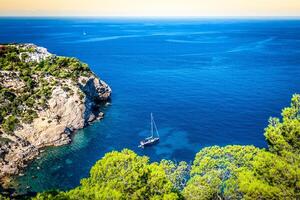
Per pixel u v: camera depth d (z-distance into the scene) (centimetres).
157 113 10556
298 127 2762
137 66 18588
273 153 2933
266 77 15175
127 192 2711
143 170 2794
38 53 11431
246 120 9769
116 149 8125
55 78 9962
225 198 2967
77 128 9231
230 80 14750
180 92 12938
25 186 6519
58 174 7000
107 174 2814
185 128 9312
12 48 11175
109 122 9825
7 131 7956
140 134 8975
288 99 11656
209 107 11019
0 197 3075
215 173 3066
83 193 2517
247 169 2991
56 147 8219
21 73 9756
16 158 7438
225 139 8569
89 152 7981
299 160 2677
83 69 11425
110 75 16088
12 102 8694
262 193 2555
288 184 2602
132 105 11394
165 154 7781
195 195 2947
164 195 2628
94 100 11381
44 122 8544
